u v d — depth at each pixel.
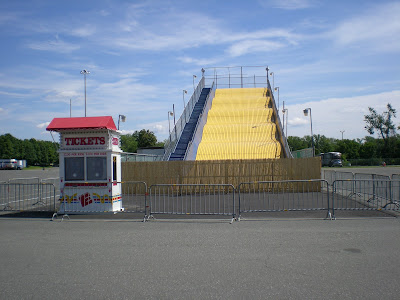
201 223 12.11
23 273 6.69
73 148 15.00
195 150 31.59
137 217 13.73
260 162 24.38
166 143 35.19
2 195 21.50
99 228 11.42
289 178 24.16
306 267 6.82
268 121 38.81
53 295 5.57
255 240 9.23
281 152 30.88
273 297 5.36
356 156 108.62
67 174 14.97
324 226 11.13
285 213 14.10
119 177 15.60
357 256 7.55
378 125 100.50
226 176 24.39
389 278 6.15
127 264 7.20
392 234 9.76
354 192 17.84
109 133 14.86
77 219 13.41
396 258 7.38
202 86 51.66
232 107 43.66
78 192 14.84
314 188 22.84
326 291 5.58
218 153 31.12
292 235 9.79
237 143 32.72
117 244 9.02
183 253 8.01
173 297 5.43
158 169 24.48
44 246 8.88
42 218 13.72
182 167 24.47
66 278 6.38
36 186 24.66
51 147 137.88
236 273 6.51
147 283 6.06
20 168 89.75
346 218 12.62
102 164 14.84
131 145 121.19
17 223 12.58
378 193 16.30
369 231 10.20
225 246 8.60
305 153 30.58
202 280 6.16
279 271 6.60
